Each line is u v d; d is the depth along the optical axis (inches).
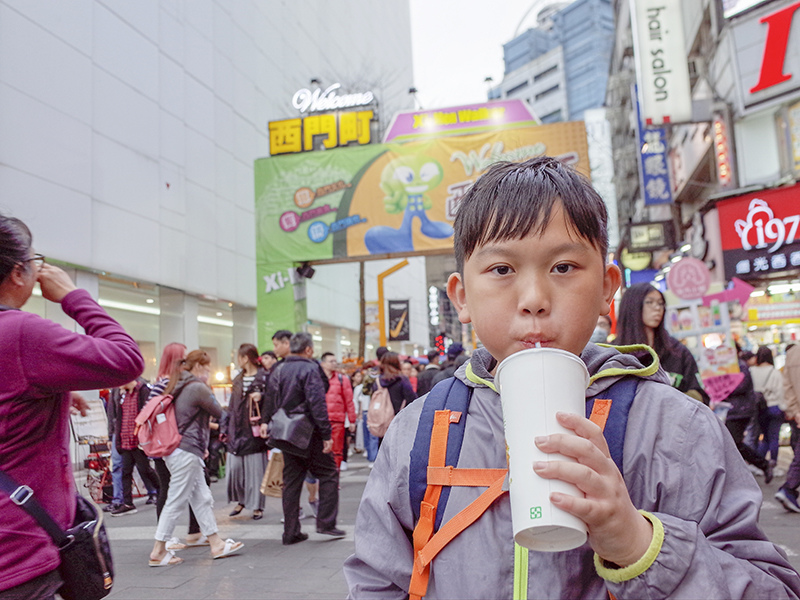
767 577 30.6
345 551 201.8
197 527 222.8
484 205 34.3
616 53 1162.0
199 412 202.4
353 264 1130.0
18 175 412.2
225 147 706.2
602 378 38.3
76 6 476.1
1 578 56.1
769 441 319.3
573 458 25.5
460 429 39.4
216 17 701.9
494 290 33.4
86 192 476.1
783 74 446.0
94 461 310.5
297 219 623.5
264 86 814.5
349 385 397.4
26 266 66.1
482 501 36.0
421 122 625.6
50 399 62.3
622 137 1076.5
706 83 558.3
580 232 32.8
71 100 465.4
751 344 483.2
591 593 33.4
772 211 459.5
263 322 613.3
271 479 245.3
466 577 35.1
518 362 27.6
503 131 607.5
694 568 28.4
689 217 662.5
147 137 560.4
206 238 652.7
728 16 473.1
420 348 1614.2
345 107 662.5
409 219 609.0
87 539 62.2
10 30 413.4
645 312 125.7
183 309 610.5
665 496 34.0
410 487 39.3
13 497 57.9
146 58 565.6
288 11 906.1
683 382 125.0
